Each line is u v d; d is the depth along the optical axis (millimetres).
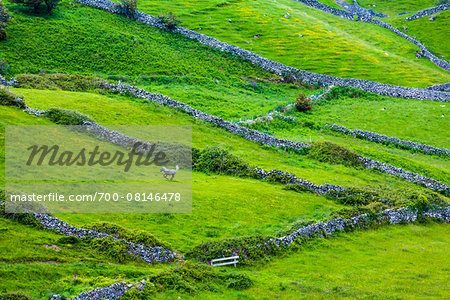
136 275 29344
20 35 89750
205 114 69625
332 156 61969
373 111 87375
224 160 55219
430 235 44625
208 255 33219
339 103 90938
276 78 101688
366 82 98875
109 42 97250
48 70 81625
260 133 66000
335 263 35250
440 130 80562
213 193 46250
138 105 69688
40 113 56000
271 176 53469
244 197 46500
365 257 37031
